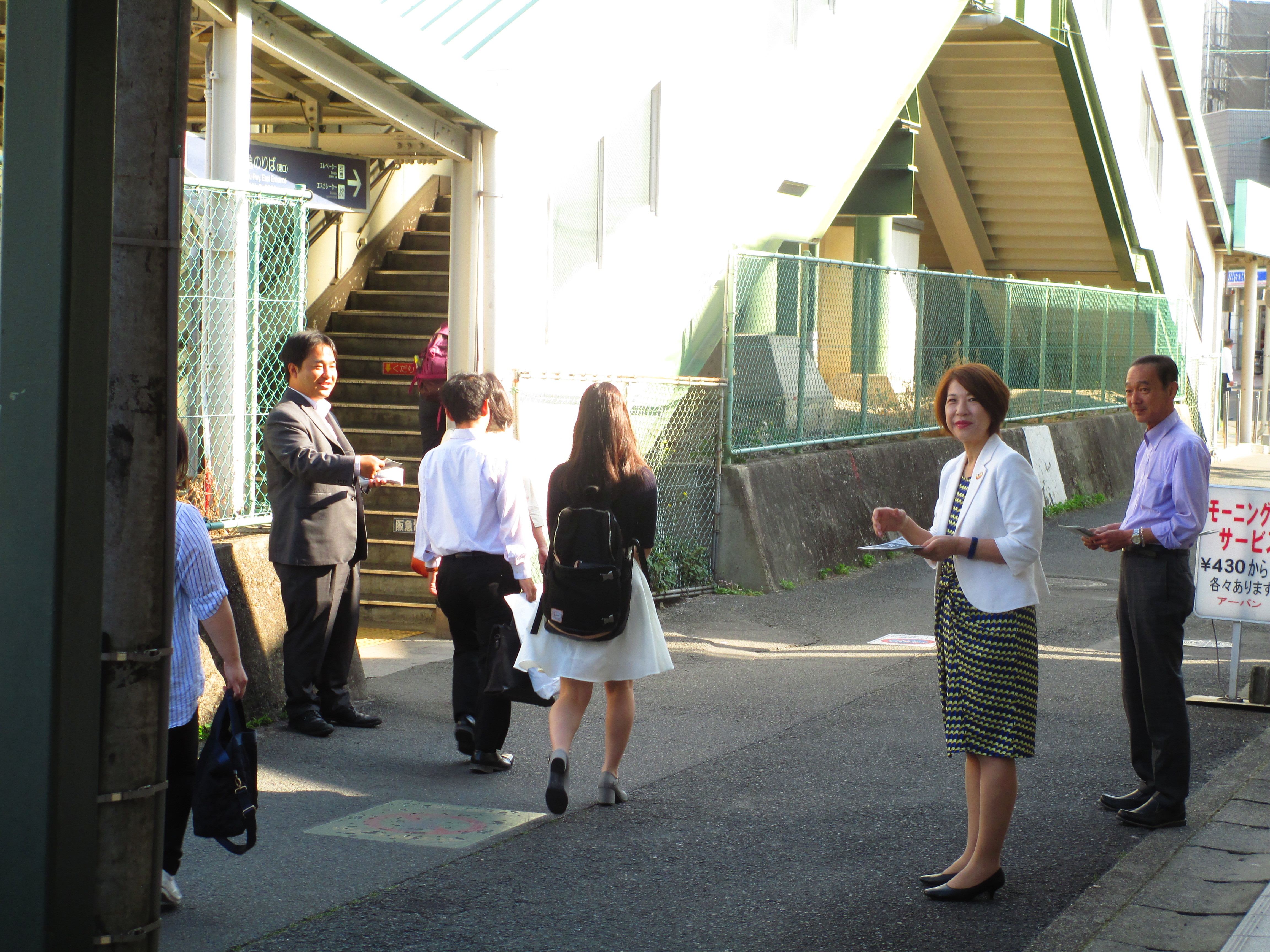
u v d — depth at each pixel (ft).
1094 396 70.85
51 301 8.03
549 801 17.42
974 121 67.92
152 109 8.53
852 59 47.24
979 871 14.96
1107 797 18.48
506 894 15.16
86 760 8.30
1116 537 17.60
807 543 39.96
